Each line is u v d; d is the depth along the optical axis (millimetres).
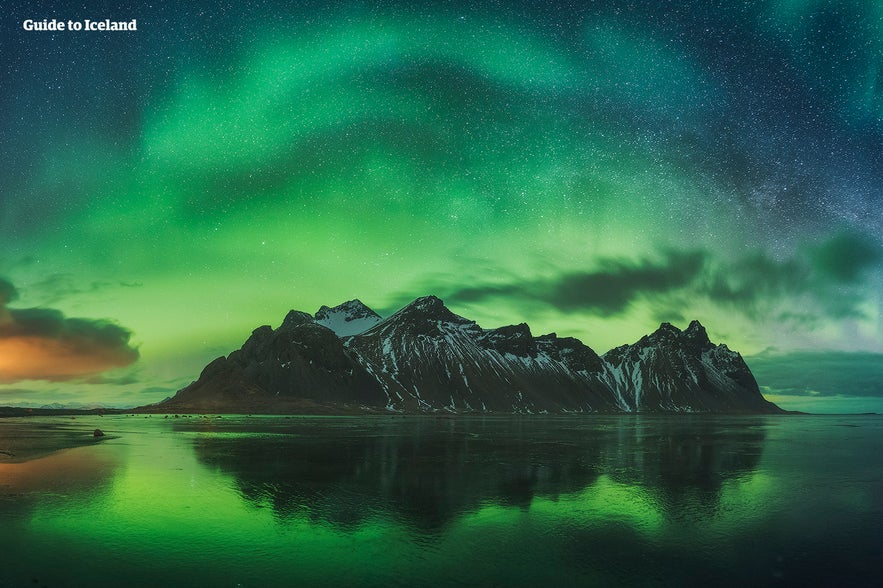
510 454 52500
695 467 43312
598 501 27953
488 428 121062
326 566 17234
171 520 22875
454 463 43938
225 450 52938
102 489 29812
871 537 21359
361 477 35281
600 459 48781
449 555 18500
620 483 34062
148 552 18484
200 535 20625
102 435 70938
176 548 18938
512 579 16328
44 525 21875
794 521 23953
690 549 19562
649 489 31906
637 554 18859
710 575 16969
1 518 22984
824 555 19047
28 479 33000
